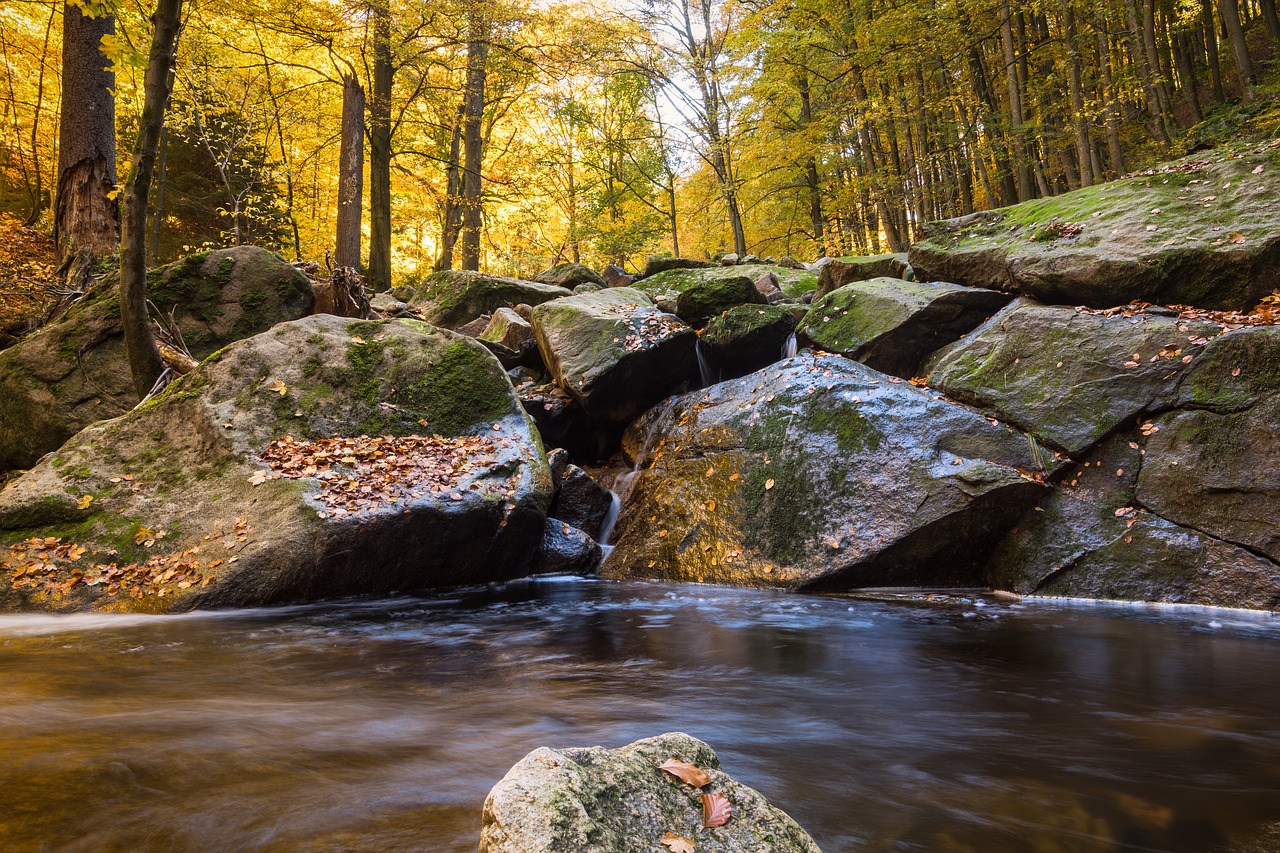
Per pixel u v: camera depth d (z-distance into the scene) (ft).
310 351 27.09
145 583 20.61
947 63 60.08
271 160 71.41
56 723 10.86
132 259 27.32
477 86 72.33
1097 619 19.03
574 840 5.46
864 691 13.39
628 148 92.22
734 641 17.37
